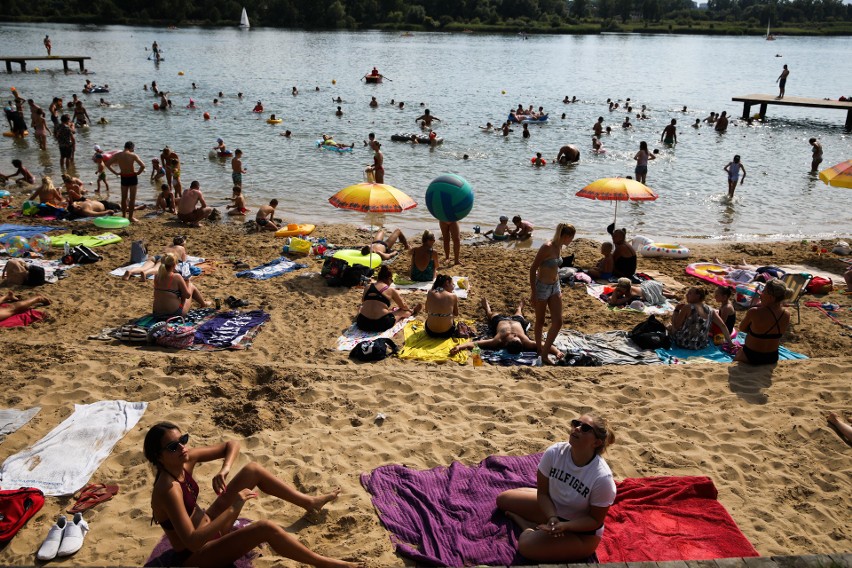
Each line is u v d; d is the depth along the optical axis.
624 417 7.25
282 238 15.38
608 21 176.12
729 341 9.33
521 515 5.41
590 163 24.98
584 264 14.36
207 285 11.83
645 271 13.71
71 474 6.00
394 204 12.12
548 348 9.08
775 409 7.42
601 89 49.22
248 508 5.67
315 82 48.81
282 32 113.06
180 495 4.74
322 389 7.72
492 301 11.58
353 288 11.90
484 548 5.15
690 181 22.72
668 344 9.52
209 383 7.74
